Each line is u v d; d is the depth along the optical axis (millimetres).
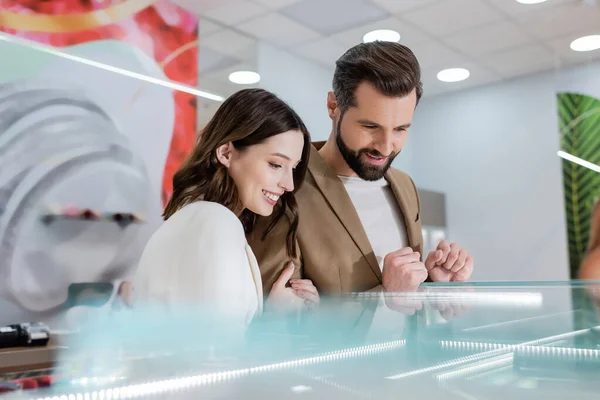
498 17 2246
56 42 2031
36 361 534
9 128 1906
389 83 1257
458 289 817
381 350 634
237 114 1119
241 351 596
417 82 1299
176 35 2293
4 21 1912
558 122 2463
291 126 1176
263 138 1134
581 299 777
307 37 2180
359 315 766
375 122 1271
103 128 2117
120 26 2174
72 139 2049
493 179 2396
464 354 622
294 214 1237
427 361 597
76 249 2027
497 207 2326
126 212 2148
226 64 2229
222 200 1105
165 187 2246
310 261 1254
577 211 2488
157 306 854
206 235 915
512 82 2459
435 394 501
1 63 1903
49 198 1982
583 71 2492
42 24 1997
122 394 446
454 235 2309
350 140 1293
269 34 2205
